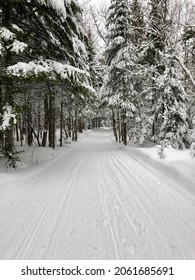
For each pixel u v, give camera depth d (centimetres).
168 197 589
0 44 735
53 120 1895
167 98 1552
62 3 830
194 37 1077
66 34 974
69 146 2286
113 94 2109
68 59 1061
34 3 893
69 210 512
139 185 704
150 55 1836
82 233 405
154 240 380
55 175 867
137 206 532
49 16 948
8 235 402
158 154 1182
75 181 770
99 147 2138
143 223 444
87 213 494
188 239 384
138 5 1614
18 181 752
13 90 862
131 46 1927
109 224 440
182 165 872
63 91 1349
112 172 905
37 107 1950
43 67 795
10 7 901
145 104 2156
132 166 1016
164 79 1538
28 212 502
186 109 1577
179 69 1567
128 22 1908
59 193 636
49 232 410
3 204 550
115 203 554
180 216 475
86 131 5097
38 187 697
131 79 2005
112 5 1938
